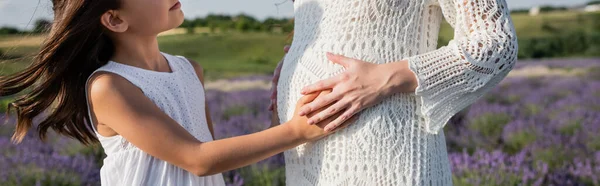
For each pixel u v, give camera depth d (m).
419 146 1.74
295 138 1.75
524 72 11.15
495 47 1.65
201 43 14.30
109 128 1.84
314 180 1.82
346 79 1.68
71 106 1.89
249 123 5.68
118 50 1.87
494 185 3.81
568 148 4.71
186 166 1.78
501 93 8.15
